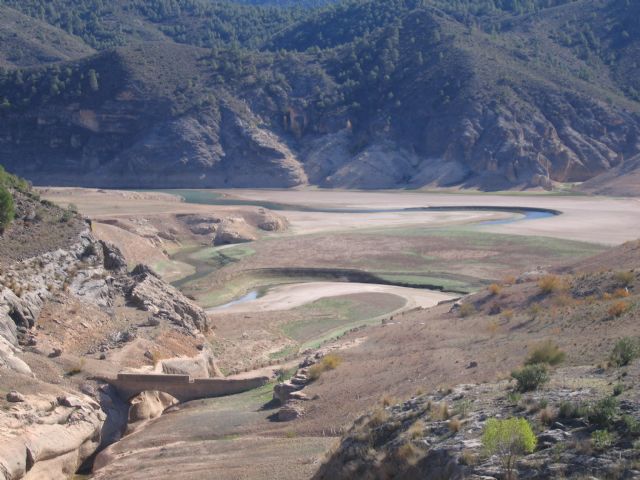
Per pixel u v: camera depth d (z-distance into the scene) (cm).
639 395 2317
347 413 3972
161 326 6025
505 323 5256
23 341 5059
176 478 3350
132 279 6800
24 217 6525
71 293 5925
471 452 2192
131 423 4697
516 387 2731
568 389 2562
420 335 5475
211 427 4259
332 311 7794
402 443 2473
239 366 6038
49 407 4112
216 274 9594
